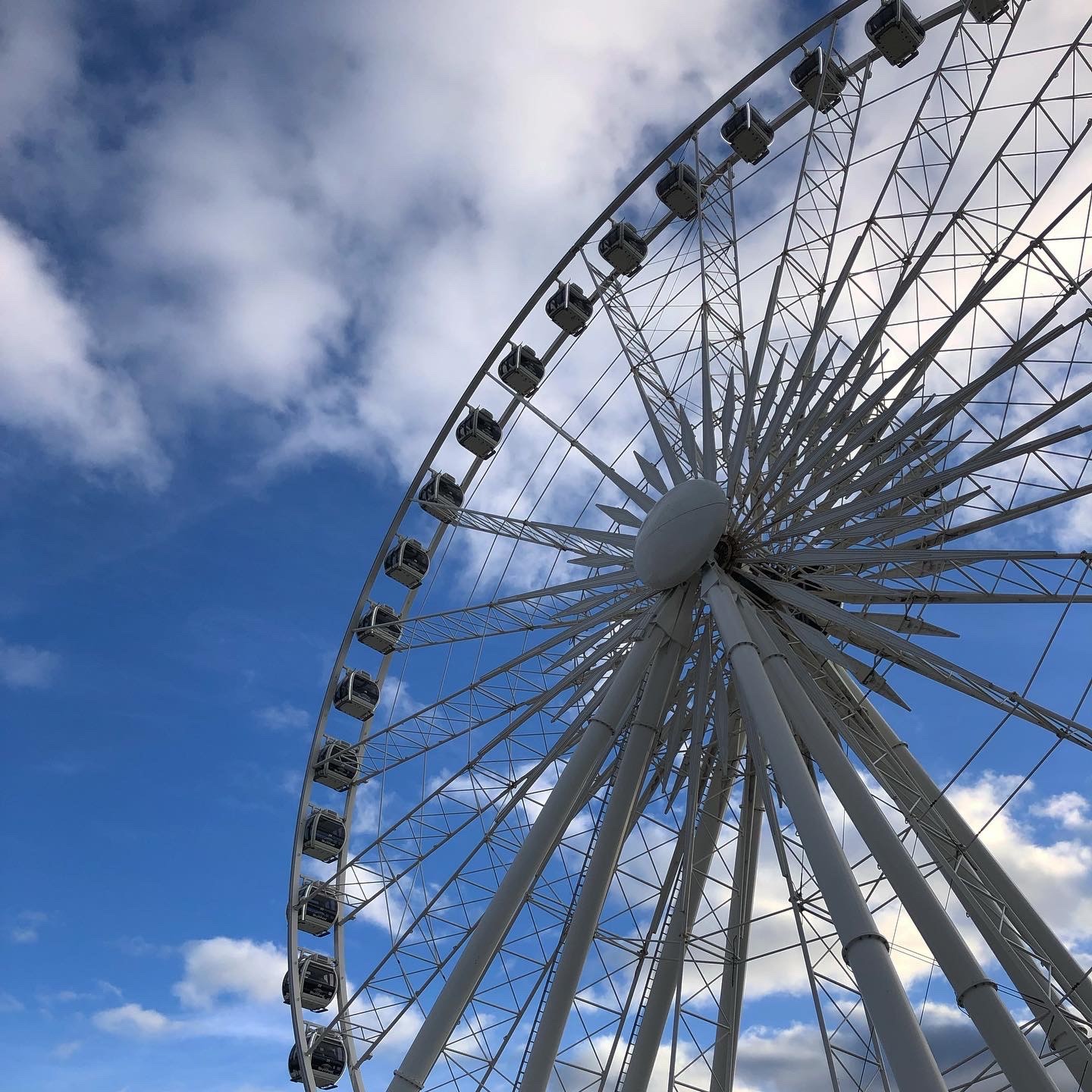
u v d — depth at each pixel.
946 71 25.50
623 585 26.17
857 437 23.73
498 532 30.48
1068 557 22.31
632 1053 24.86
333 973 31.59
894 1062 14.66
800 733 21.42
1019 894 23.12
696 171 30.88
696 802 23.61
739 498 25.17
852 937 15.95
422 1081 20.27
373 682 36.25
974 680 21.56
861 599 25.55
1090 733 20.61
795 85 31.80
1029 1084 16.61
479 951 21.22
